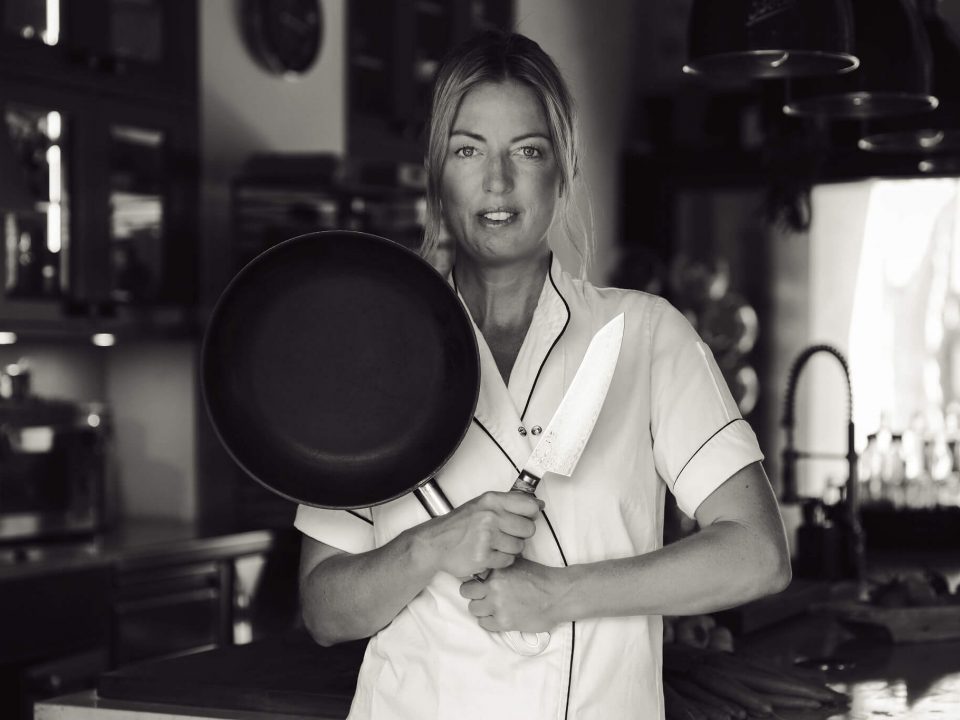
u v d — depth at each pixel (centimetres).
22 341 382
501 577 128
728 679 184
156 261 374
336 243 136
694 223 673
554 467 126
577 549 136
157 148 372
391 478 136
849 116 265
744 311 610
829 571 292
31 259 338
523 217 138
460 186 139
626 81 647
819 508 302
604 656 135
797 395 664
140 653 328
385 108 464
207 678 188
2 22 321
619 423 139
